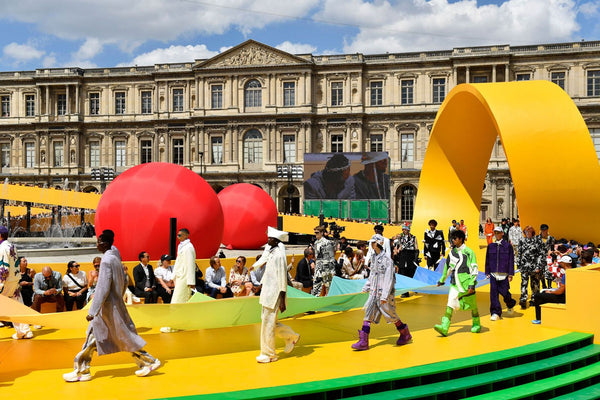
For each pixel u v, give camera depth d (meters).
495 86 16.53
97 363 9.91
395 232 44.72
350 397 8.46
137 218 21.12
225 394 7.92
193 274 12.43
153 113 76.56
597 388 10.16
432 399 8.64
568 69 66.62
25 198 46.28
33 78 77.62
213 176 73.94
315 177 55.12
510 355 10.08
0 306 9.93
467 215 21.03
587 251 13.96
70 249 32.53
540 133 15.19
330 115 72.00
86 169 78.12
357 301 12.90
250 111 73.62
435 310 15.31
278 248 10.03
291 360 9.98
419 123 71.25
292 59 72.31
